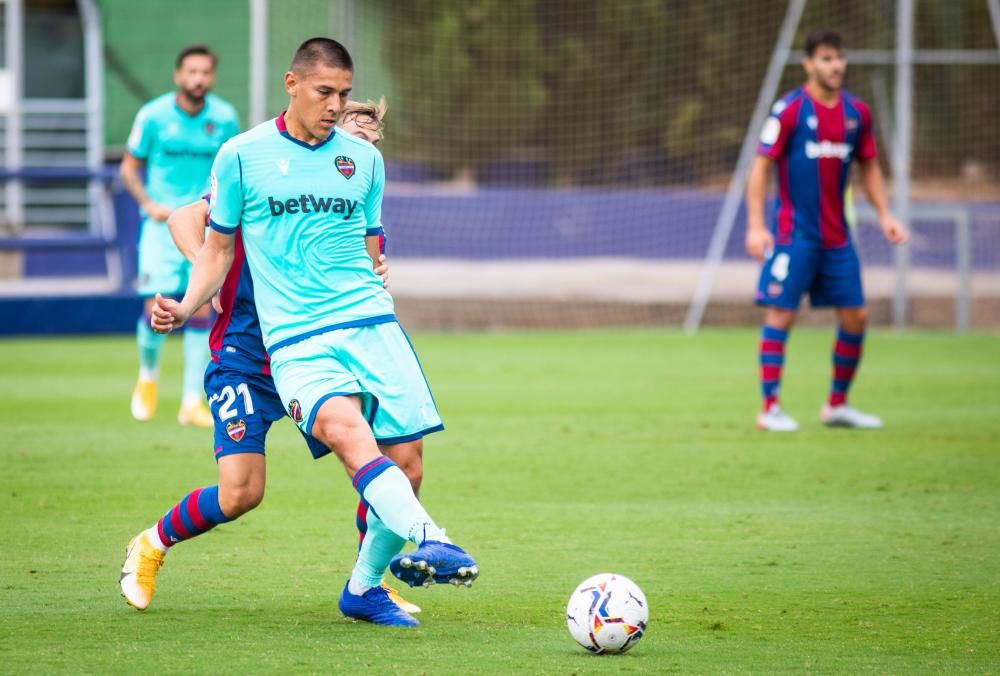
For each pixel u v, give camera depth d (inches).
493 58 3417.8
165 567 711.1
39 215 2933.1
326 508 890.7
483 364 1903.3
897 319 2468.0
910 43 2373.3
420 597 653.3
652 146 3563.0
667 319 2662.4
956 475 1029.8
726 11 3535.9
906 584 682.2
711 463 1083.9
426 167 3393.2
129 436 1205.1
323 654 538.0
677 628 592.4
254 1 2112.5
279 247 600.1
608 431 1267.2
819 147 1236.5
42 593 647.1
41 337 2239.2
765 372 1279.5
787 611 625.0
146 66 3129.9
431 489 964.0
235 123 1365.7
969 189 3545.8
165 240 1295.5
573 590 667.4
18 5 2878.9
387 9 3216.0
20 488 947.3
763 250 1257.4
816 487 977.5
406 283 2883.9
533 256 3270.2
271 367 601.3
